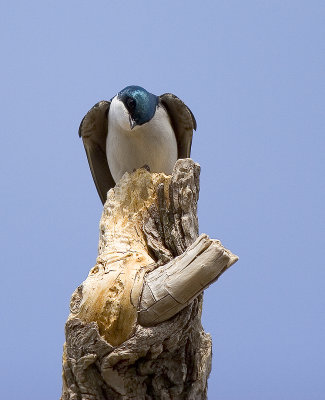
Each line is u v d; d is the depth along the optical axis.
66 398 9.86
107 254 10.34
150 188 11.05
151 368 9.98
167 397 10.12
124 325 9.63
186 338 10.14
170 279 9.52
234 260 9.39
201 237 9.51
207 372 10.87
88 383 9.66
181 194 10.82
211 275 9.36
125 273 9.85
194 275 9.35
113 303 9.65
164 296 9.51
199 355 10.61
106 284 9.74
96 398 9.68
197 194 11.24
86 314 9.65
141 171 11.27
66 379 9.85
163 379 10.18
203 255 9.37
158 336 9.66
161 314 9.62
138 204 11.02
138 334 9.59
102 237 11.01
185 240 10.78
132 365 9.84
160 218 10.95
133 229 10.81
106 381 9.69
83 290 9.78
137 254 10.35
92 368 9.70
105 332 9.64
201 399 10.73
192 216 10.98
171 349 9.93
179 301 9.51
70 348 9.68
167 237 10.80
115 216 11.02
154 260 10.72
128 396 9.84
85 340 9.56
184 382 10.43
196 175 11.13
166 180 11.02
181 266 9.49
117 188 11.30
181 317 9.80
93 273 10.14
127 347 9.57
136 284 9.73
